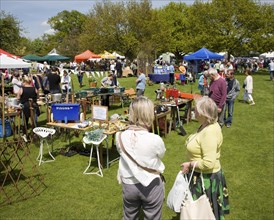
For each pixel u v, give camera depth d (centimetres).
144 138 257
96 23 3931
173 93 903
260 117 1072
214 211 293
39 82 1362
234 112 1163
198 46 3462
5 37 3244
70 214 428
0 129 793
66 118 629
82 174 564
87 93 1090
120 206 450
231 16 3288
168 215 421
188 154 298
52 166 606
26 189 503
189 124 938
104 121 620
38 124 934
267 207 443
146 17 3878
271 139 795
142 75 1187
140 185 261
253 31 3284
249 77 1334
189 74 2155
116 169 586
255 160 636
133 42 3772
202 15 3441
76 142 754
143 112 263
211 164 276
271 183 524
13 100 795
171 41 4788
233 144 749
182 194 290
